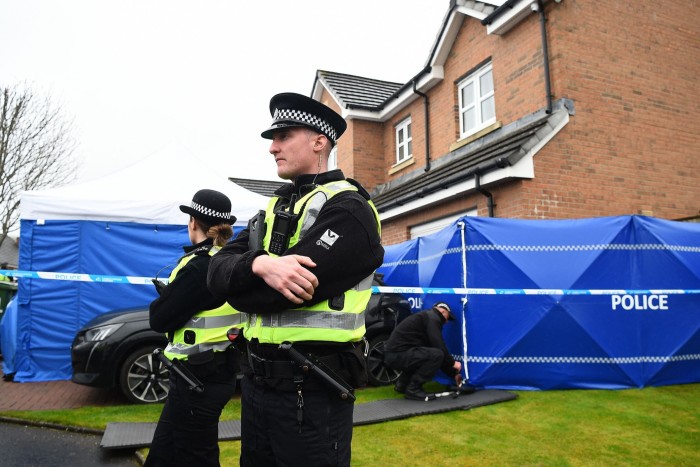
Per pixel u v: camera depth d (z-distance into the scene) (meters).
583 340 5.83
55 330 7.05
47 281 7.07
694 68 9.41
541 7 8.37
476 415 4.86
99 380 5.47
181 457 2.56
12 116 18.66
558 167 7.85
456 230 6.18
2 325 7.37
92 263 7.26
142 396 5.61
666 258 6.15
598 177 8.12
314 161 1.91
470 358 5.88
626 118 8.52
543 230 6.04
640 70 8.80
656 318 6.02
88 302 7.17
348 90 14.30
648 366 5.94
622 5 8.84
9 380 7.04
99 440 4.45
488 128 9.51
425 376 5.48
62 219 7.17
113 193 7.48
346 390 1.64
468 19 10.39
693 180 9.01
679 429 4.36
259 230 1.88
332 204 1.66
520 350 5.81
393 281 7.98
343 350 1.69
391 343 5.79
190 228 2.89
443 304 6.05
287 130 1.90
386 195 11.74
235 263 1.63
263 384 1.72
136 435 4.34
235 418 4.97
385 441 4.14
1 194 18.88
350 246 1.60
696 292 6.16
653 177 8.62
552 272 5.90
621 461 3.65
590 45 8.43
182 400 2.53
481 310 5.89
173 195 7.70
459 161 9.61
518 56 8.93
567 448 3.92
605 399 5.36
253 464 1.80
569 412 4.89
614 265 6.00
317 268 1.54
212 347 2.56
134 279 6.30
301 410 1.63
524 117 8.72
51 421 4.86
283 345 1.61
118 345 5.54
